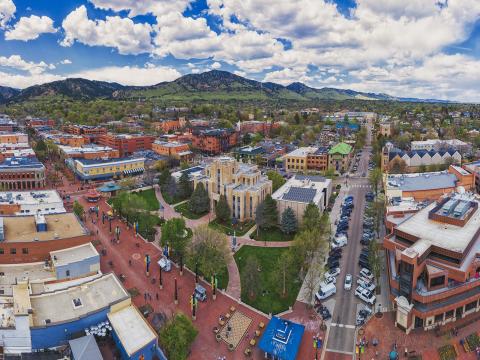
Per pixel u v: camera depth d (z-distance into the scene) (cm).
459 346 8269
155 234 14488
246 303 10088
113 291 9100
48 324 7769
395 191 15238
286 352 7981
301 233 12056
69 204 17788
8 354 7662
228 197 15900
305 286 10775
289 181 17562
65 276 10019
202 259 10781
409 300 8600
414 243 9312
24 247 10506
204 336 8875
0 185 19975
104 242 13762
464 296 8825
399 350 8225
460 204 11312
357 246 13238
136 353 7512
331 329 8994
